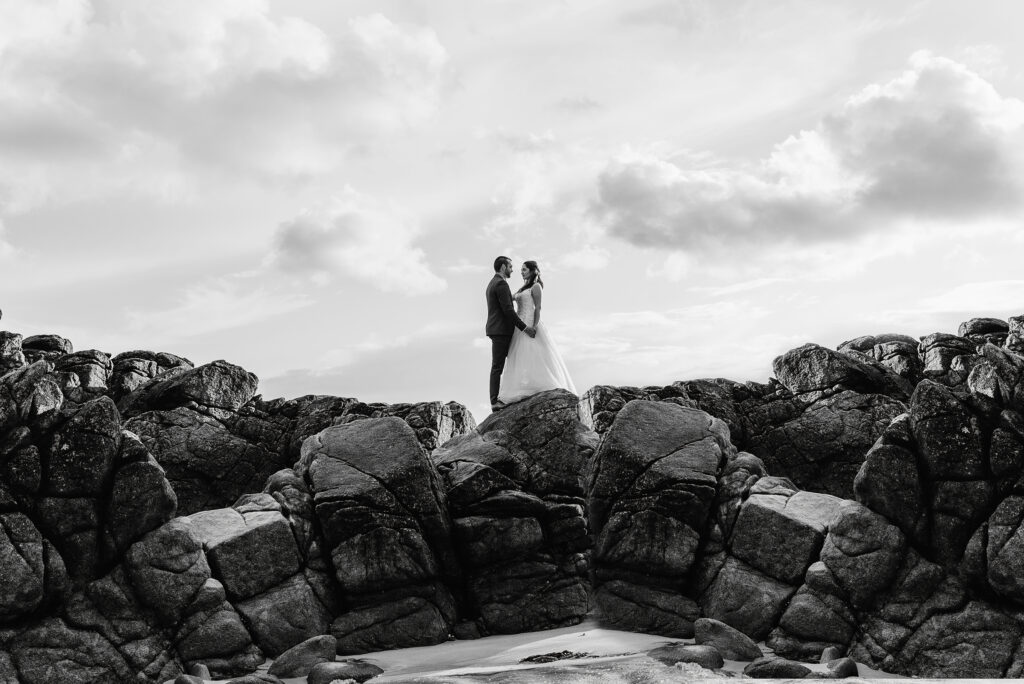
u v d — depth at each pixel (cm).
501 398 1474
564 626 1179
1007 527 927
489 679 802
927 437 986
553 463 1308
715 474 1145
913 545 978
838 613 981
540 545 1244
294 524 1134
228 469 1580
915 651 924
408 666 995
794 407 1532
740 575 1057
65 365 1723
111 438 1041
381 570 1128
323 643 998
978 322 1761
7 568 959
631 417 1212
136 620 1002
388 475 1180
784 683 739
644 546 1117
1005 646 893
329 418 1641
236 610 1050
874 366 1608
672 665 835
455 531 1232
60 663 952
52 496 1005
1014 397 966
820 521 1049
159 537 1039
